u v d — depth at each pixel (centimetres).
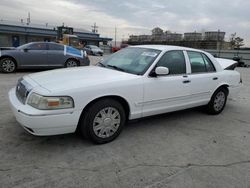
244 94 835
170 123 494
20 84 386
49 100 322
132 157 347
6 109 513
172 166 329
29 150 348
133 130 445
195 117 541
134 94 395
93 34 5569
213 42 4978
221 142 417
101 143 379
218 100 557
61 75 395
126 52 497
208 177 308
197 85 489
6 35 4322
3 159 321
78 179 289
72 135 404
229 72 571
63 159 330
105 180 290
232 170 328
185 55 481
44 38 4716
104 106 366
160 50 452
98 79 374
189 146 394
